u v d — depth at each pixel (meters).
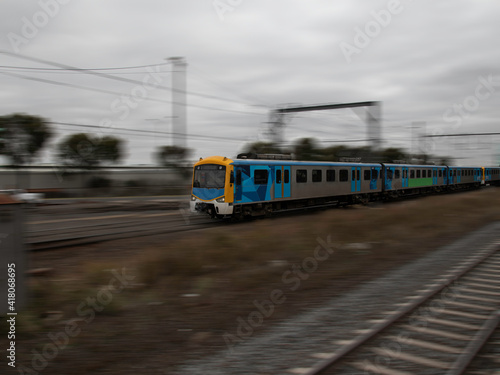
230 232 13.82
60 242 12.22
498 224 17.08
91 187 34.59
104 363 4.50
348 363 4.46
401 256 10.56
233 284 7.80
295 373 4.22
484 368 4.32
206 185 17.73
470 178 47.09
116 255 10.64
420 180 34.34
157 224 16.70
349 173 24.81
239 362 4.51
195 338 5.23
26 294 5.73
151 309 6.39
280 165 19.77
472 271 8.84
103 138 34.56
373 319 5.91
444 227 15.61
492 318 5.70
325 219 16.16
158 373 4.27
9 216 5.47
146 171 37.94
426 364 4.43
